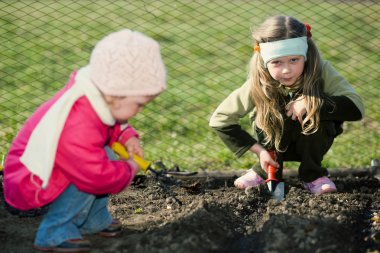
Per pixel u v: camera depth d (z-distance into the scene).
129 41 3.08
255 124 4.43
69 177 3.21
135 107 3.17
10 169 3.36
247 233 3.67
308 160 4.33
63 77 6.86
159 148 5.34
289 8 9.18
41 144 3.16
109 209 4.13
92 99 3.12
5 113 5.89
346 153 5.30
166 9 9.23
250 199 4.14
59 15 8.73
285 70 3.95
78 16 8.73
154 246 3.33
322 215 3.76
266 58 3.99
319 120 4.09
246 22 8.73
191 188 4.48
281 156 4.33
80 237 3.43
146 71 3.05
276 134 4.24
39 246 3.42
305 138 4.24
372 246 3.51
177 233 3.43
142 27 8.49
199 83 6.84
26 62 7.21
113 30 8.33
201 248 3.34
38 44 7.73
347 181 4.68
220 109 4.29
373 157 5.21
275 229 3.45
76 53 7.54
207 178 4.69
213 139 5.55
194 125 5.82
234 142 4.32
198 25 8.62
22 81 6.70
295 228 3.44
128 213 4.07
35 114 3.38
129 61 3.02
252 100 4.24
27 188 3.27
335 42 8.20
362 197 4.29
